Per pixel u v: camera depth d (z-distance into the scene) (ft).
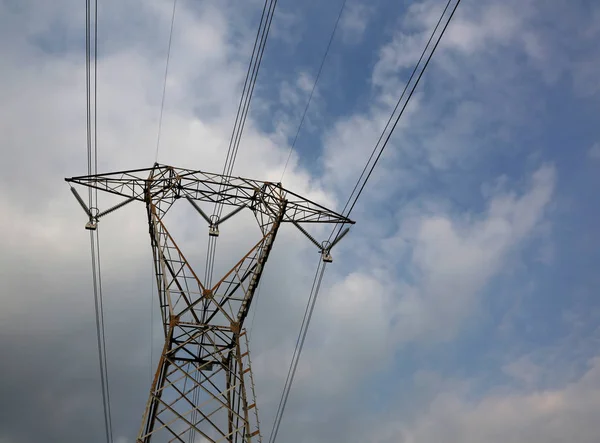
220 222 99.66
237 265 95.50
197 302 91.76
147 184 97.04
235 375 90.63
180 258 93.35
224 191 99.55
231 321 92.32
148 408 84.53
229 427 91.66
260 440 85.30
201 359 90.99
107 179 95.86
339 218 100.27
